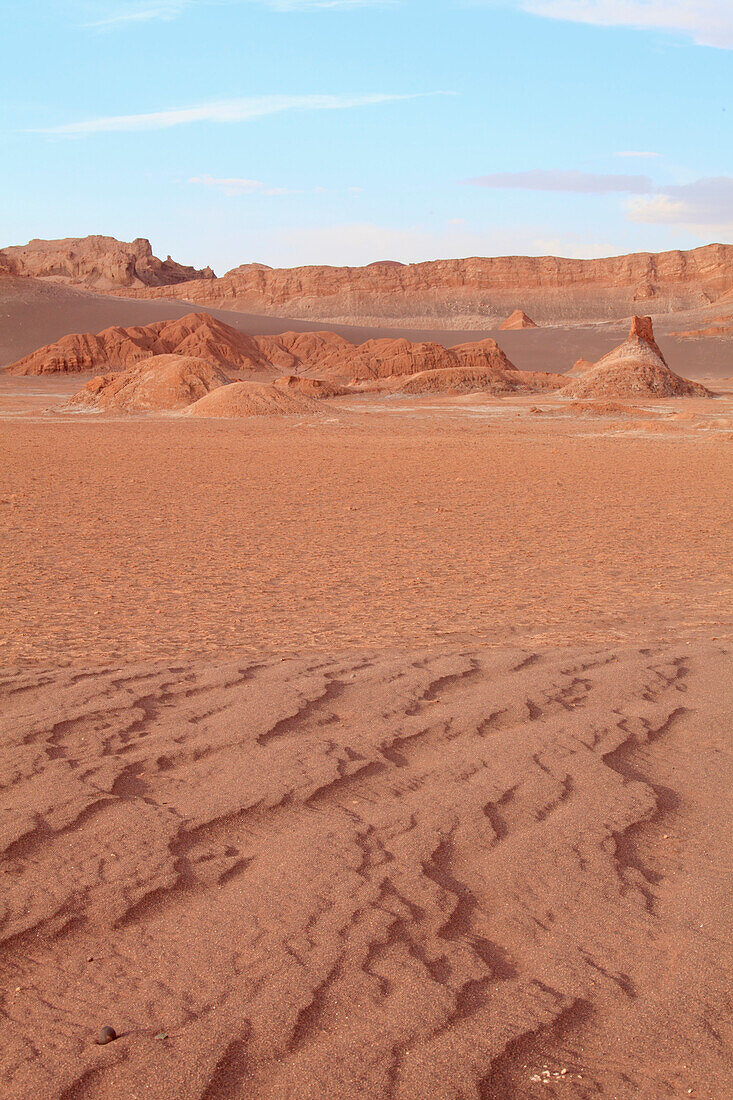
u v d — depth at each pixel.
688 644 7.05
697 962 2.86
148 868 3.35
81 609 8.71
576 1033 2.55
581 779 4.26
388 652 6.72
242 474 26.36
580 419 61.44
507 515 17.98
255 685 5.60
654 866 3.52
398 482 24.50
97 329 192.62
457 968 2.81
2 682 5.62
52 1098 2.29
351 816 3.82
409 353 132.62
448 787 4.14
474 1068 2.40
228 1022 2.55
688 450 36.66
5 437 42.53
